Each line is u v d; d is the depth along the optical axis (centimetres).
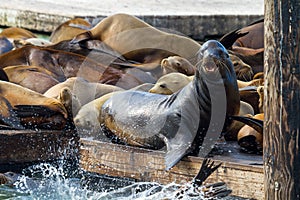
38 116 3055
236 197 2514
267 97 2112
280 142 2094
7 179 2859
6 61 3881
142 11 5828
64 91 3095
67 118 3100
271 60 2077
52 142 3039
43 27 5644
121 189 2766
